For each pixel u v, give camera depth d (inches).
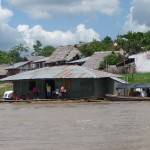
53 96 1662.2
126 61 2534.5
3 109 1262.3
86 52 3486.7
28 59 3949.3
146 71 2447.1
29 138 589.6
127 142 528.1
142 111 999.6
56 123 772.0
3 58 4687.5
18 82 1760.6
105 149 486.9
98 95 1640.0
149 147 488.7
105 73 1708.9
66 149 497.4
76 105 1352.1
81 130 655.8
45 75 1683.1
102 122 765.9
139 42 3097.9
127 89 1708.9
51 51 4913.9
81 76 1604.3
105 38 4480.8
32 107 1318.9
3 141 569.0
